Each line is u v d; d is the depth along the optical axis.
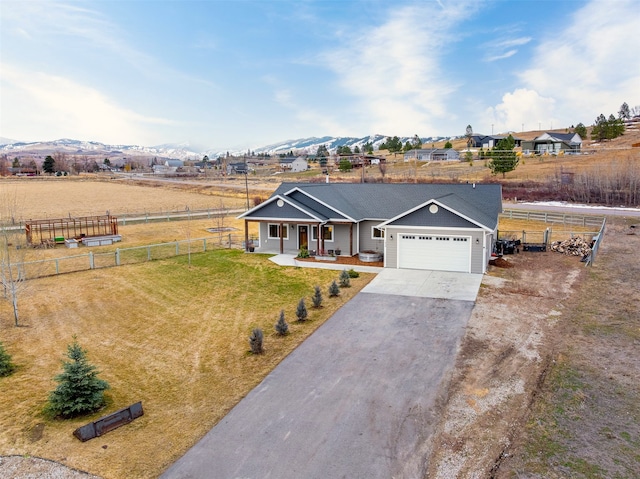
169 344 14.41
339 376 11.80
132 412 9.97
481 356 12.82
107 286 21.31
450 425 9.48
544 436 9.02
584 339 13.95
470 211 23.97
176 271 24.17
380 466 8.24
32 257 27.47
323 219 25.91
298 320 16.17
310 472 8.10
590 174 57.84
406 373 11.87
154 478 8.02
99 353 13.77
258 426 9.60
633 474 7.84
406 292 19.20
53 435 9.36
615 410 9.95
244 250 29.47
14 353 13.81
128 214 48.78
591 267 23.34
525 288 19.61
